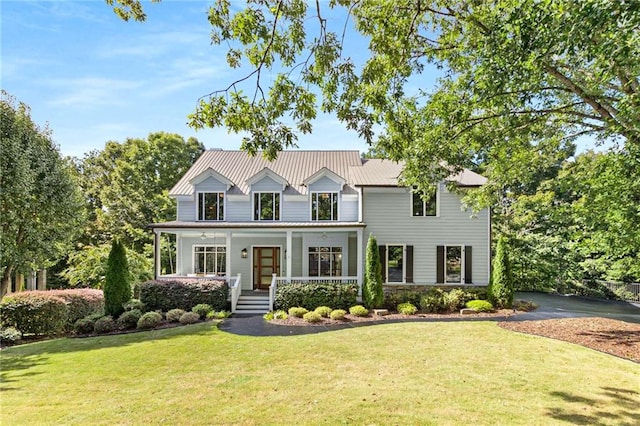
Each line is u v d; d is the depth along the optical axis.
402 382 7.96
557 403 6.81
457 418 6.19
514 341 11.35
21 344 13.25
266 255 21.70
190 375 8.70
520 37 6.58
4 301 14.52
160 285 17.48
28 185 19.67
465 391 7.41
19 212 20.36
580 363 9.17
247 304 18.58
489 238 19.70
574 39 5.83
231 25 6.55
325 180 21.02
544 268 25.39
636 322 14.28
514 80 7.61
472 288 18.64
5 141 19.05
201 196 21.34
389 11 7.52
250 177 21.41
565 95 11.96
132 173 31.06
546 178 32.84
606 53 5.91
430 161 11.39
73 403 7.08
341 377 8.35
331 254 21.08
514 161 13.91
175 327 14.73
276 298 17.62
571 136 13.15
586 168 15.41
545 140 13.68
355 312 16.25
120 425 6.08
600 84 9.30
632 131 8.16
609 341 10.95
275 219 21.12
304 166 24.06
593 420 6.13
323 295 17.52
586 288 24.77
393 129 8.07
